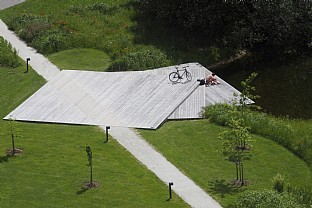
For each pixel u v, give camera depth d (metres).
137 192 45.03
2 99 62.34
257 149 51.94
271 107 65.81
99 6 86.00
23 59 71.75
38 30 77.75
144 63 70.75
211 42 78.88
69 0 89.38
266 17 74.44
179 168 48.81
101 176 47.19
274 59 77.38
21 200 43.66
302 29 76.38
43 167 48.50
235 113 55.72
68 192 44.78
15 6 87.50
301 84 71.25
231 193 45.06
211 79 64.38
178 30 80.06
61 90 63.78
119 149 52.03
